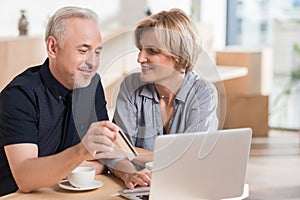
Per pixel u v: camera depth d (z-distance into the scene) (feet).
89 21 7.70
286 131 23.20
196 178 6.45
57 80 7.79
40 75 7.84
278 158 18.51
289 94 23.12
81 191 7.21
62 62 7.64
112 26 19.72
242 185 6.82
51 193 7.11
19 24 14.69
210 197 6.63
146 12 20.47
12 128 7.39
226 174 6.64
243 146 6.66
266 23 23.57
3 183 7.88
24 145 7.36
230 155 6.59
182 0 22.74
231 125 22.02
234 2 24.25
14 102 7.50
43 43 14.24
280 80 23.26
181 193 6.43
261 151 19.44
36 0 16.31
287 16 23.08
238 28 24.29
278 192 14.88
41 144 7.84
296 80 23.03
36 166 7.00
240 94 21.84
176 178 6.35
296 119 23.21
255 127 21.98
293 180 16.03
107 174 7.98
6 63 13.01
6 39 13.12
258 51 21.84
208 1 23.56
